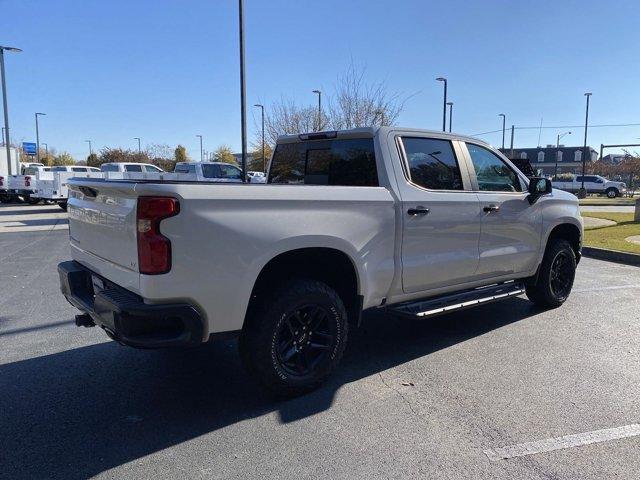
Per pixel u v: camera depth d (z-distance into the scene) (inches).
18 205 1004.6
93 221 148.2
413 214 169.6
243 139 637.3
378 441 125.9
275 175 219.3
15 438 128.0
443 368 171.6
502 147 2015.3
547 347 190.5
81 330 212.5
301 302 144.6
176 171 787.4
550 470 113.3
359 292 158.6
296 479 110.9
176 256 121.7
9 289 285.1
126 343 123.0
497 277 208.1
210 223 125.6
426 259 176.1
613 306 247.1
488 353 185.0
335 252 152.8
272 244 135.3
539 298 238.1
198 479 111.0
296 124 1083.3
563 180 1982.0
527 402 145.9
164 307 121.9
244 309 133.3
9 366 174.4
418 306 177.8
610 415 137.9
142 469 114.7
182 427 133.5
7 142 1107.9
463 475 111.7
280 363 144.6
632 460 116.9
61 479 111.0
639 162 2139.5
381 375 166.2
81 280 160.2
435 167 184.2
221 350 190.5
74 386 158.9
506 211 204.1
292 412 141.5
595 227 597.6
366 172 175.2
